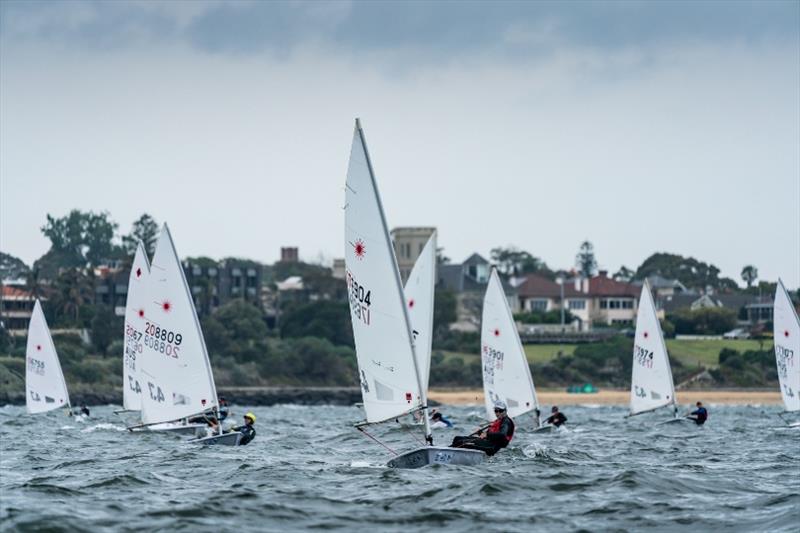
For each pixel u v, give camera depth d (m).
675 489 109.38
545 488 108.19
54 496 104.19
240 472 122.56
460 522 92.06
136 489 109.56
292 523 91.69
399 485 109.56
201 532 87.69
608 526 91.00
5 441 187.75
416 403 119.50
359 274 121.69
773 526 90.31
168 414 172.62
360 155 120.56
